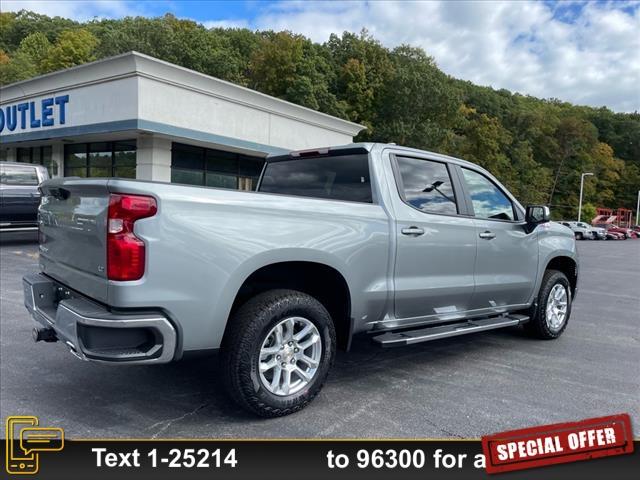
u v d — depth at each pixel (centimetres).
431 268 402
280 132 1875
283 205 317
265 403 307
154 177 1542
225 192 295
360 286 354
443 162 437
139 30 4588
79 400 346
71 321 271
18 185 1223
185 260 272
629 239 5134
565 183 7631
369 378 407
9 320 552
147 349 268
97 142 1727
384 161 391
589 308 782
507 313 500
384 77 4628
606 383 405
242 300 328
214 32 6119
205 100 1573
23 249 1183
